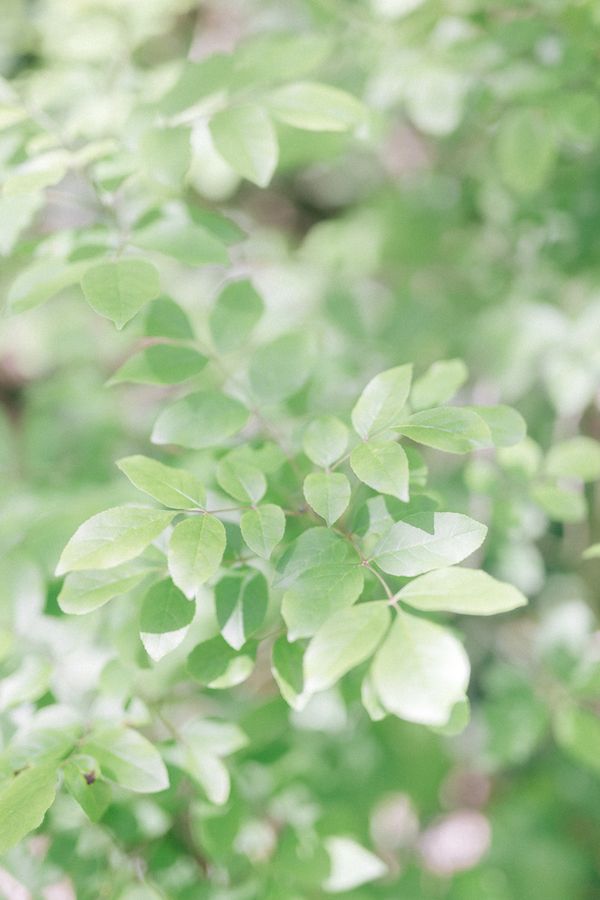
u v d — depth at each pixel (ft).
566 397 2.39
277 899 2.01
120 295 1.83
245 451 1.93
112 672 1.91
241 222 3.82
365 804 2.32
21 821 1.71
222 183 2.87
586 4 2.24
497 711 2.23
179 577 1.71
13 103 2.08
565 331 2.50
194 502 1.78
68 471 2.52
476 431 1.75
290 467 1.96
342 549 1.75
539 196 2.73
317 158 3.19
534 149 2.31
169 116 2.00
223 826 1.96
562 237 2.71
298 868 2.03
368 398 1.80
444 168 3.46
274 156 1.95
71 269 1.91
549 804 2.72
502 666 2.28
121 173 2.00
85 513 2.13
